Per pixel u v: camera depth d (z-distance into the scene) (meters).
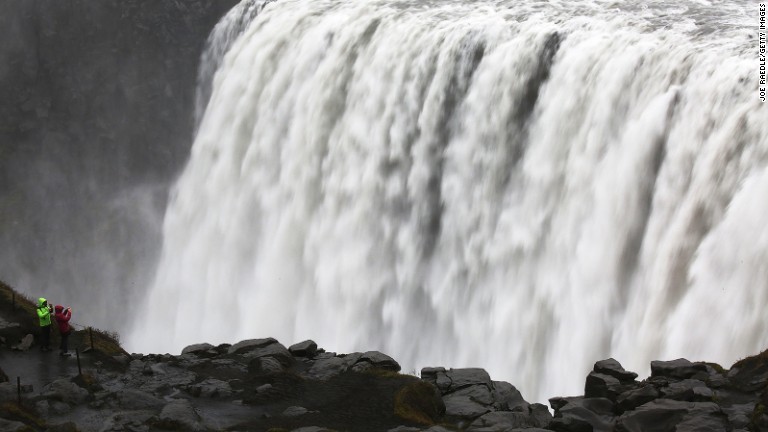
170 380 42.94
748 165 49.00
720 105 51.75
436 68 70.38
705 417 32.12
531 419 36.91
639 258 55.03
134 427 37.00
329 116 78.06
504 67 65.69
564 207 60.31
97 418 38.22
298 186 79.81
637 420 32.66
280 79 83.06
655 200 54.19
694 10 65.31
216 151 88.62
